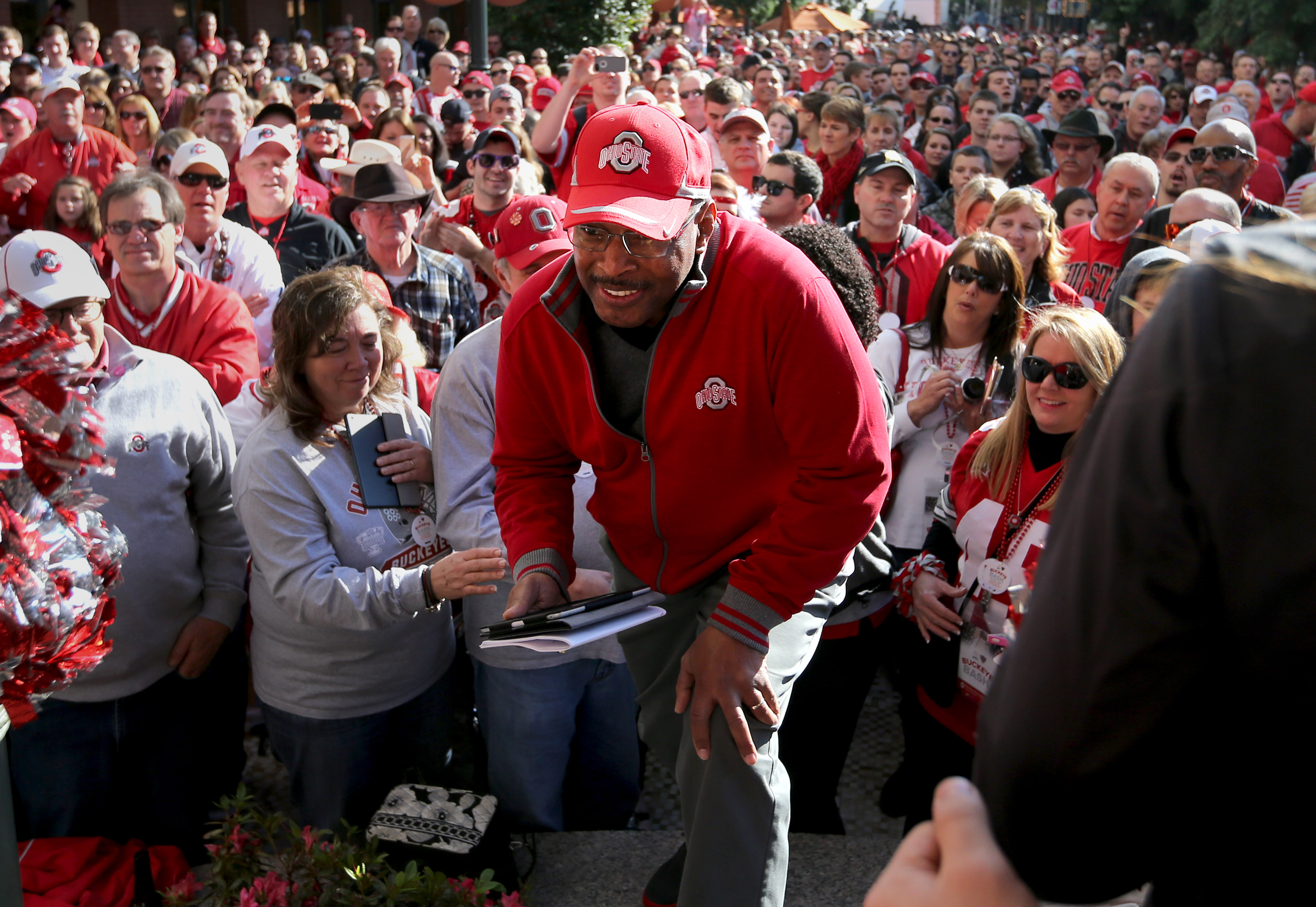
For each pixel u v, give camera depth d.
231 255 4.89
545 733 3.17
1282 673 0.70
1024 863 0.81
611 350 2.06
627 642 2.41
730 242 1.97
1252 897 0.76
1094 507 0.77
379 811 2.91
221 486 3.20
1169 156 6.41
